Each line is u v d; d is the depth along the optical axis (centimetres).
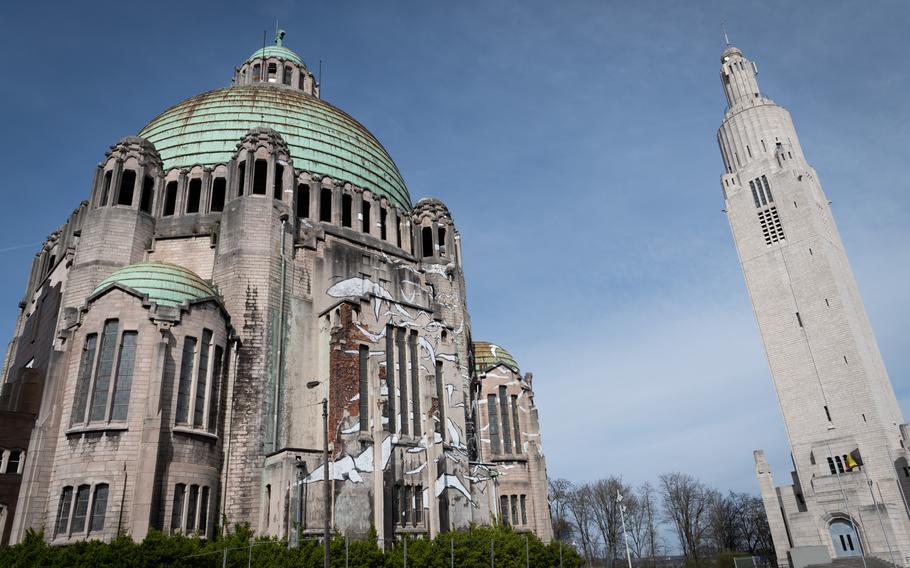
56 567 2634
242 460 3728
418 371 4588
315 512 3538
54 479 3341
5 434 3756
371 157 5991
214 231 4562
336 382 3994
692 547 11344
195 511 3434
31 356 4741
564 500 12594
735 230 9425
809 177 9231
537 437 5938
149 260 4456
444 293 5453
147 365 3528
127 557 2723
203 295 3916
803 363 8306
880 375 8431
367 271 4788
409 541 3750
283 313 4247
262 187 4875
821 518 7500
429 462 4247
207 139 5284
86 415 3412
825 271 8412
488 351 6247
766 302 8819
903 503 7150
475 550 3809
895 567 6381
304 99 6028
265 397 3931
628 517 11962
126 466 3297
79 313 3728
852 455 7606
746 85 10231
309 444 4028
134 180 4672
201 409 3672
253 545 3127
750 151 9588
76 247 4403
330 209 5281
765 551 11206
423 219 5831
